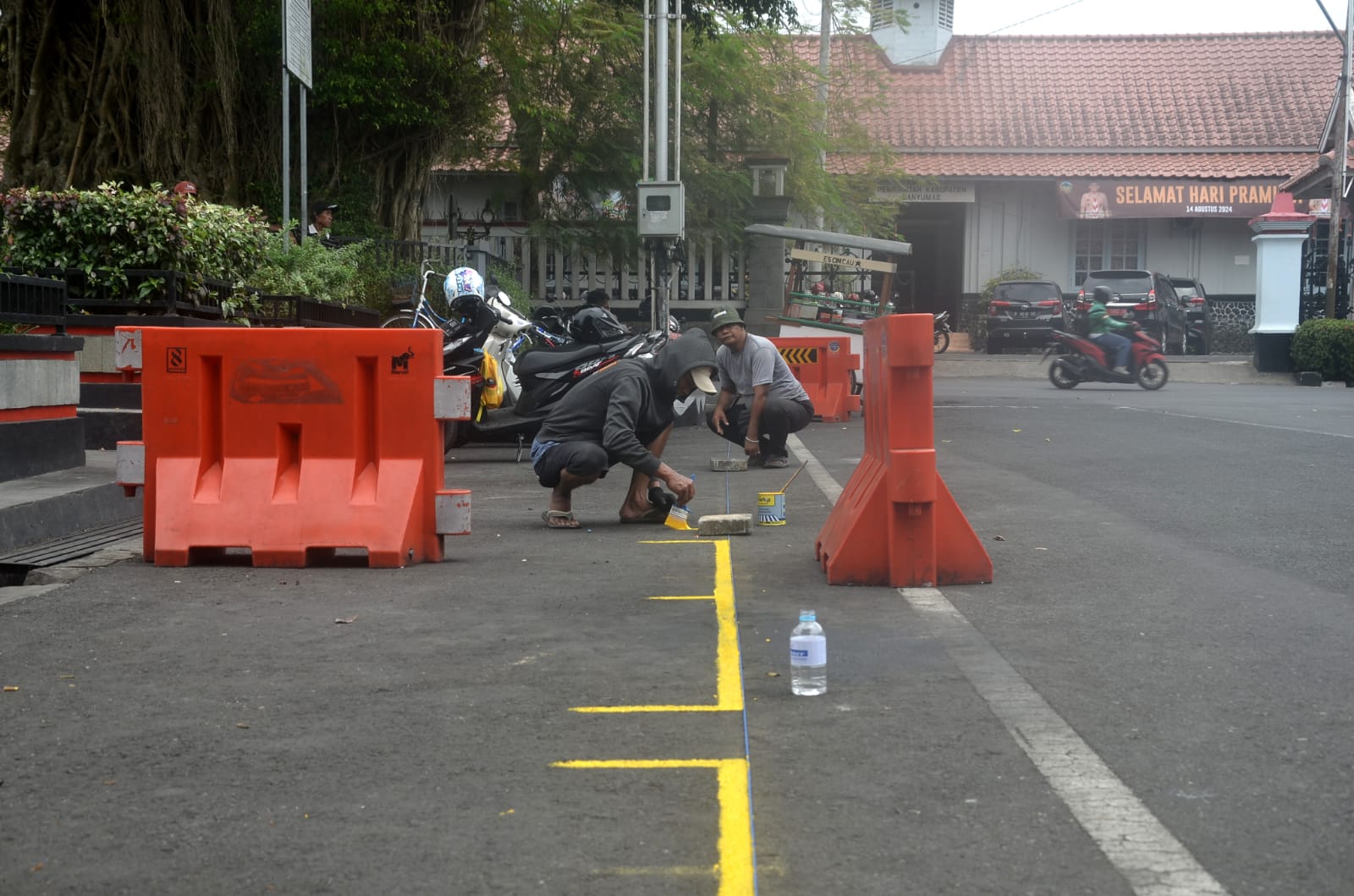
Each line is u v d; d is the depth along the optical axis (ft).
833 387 54.44
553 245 77.51
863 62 127.03
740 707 13.25
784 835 9.97
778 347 54.39
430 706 13.47
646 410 25.85
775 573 20.65
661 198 55.77
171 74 61.41
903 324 19.10
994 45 139.95
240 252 41.14
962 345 129.80
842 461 38.37
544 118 75.20
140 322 36.50
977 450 40.14
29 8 63.52
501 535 25.00
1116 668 14.64
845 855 9.59
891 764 11.51
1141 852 9.57
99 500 25.71
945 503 19.53
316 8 62.28
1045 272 130.82
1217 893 8.89
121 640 16.37
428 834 10.10
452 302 39.04
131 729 12.80
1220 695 13.52
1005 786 10.94
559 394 37.68
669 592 19.15
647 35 58.49
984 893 8.94
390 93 63.31
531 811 10.55
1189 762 11.47
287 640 16.37
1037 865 9.37
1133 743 12.01
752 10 72.74
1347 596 18.39
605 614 17.67
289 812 10.60
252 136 63.46
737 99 85.56
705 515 26.63
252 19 60.64
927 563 19.34
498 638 16.35
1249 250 129.18
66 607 18.37
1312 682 13.97
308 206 62.80
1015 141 128.77
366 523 21.34
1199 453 37.99
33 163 63.00
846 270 73.61
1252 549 22.25
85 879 9.39
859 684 14.03
